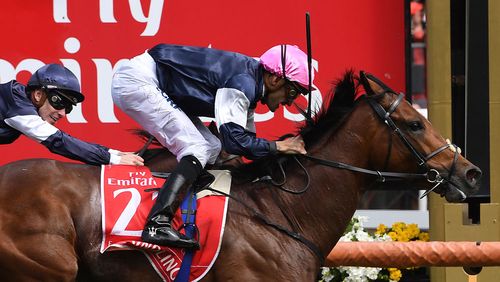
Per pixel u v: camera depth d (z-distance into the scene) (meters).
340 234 11.10
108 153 10.70
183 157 10.61
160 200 10.20
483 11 14.93
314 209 10.95
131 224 10.15
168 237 10.05
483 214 14.63
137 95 10.82
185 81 10.86
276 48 10.98
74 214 10.12
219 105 10.54
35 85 11.00
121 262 10.19
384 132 11.02
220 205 10.56
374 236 15.16
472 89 14.96
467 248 13.34
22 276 9.94
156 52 11.07
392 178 11.14
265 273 10.46
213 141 11.23
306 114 11.26
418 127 11.02
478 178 11.12
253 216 10.63
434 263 13.30
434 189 11.10
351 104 11.23
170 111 10.77
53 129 10.62
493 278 14.43
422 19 28.33
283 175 10.97
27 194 10.05
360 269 14.38
